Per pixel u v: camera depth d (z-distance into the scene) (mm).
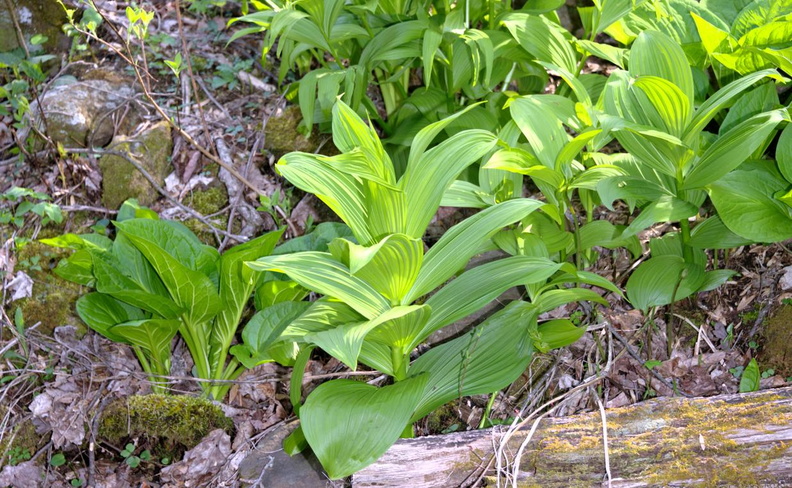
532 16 2812
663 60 2408
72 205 3311
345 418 2051
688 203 2385
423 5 3203
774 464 2008
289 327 2078
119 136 3537
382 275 1990
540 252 2531
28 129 3484
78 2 3887
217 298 2592
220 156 3518
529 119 2461
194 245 2703
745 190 2404
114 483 2576
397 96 3629
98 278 2537
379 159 1908
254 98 3811
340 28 3084
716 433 2080
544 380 2695
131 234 2344
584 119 2463
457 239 2105
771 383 2611
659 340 2824
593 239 2781
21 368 2840
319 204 3439
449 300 2197
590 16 3068
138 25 3152
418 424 2660
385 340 2160
